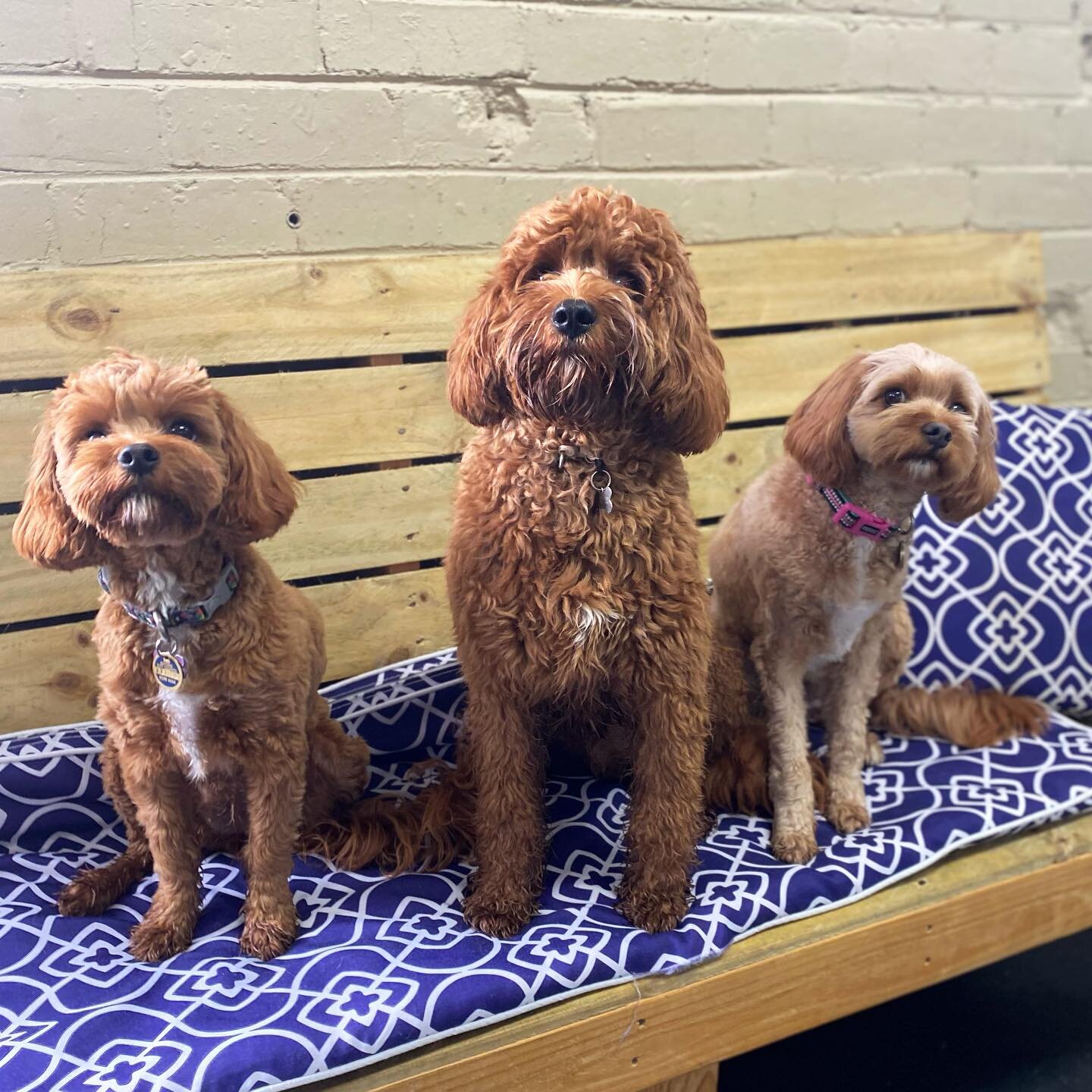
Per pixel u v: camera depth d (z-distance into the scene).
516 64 2.49
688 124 2.71
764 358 2.77
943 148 3.05
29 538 1.60
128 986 1.60
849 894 1.83
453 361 1.75
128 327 2.17
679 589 1.70
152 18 2.16
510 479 1.67
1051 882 1.98
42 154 2.13
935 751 2.33
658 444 1.73
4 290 2.07
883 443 1.86
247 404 2.26
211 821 1.88
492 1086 1.51
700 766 1.79
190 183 2.25
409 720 2.26
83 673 2.17
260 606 1.68
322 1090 1.42
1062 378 3.41
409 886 1.87
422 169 2.45
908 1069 2.13
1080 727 2.44
